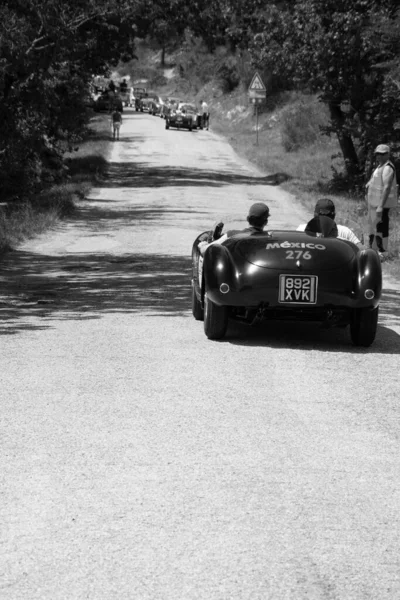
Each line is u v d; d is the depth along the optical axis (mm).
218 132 95625
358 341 11562
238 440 7562
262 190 43750
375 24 35906
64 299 15359
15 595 4871
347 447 7430
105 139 79562
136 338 11844
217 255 11508
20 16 29250
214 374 9867
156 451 7242
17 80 30297
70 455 7117
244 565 5227
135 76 173875
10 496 6254
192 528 5738
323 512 6035
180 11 47469
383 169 20312
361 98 40594
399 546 5520
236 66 113250
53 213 29750
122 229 27656
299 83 44375
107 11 37281
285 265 11289
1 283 17344
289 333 12430
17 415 8188
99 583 5000
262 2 44500
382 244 20734
